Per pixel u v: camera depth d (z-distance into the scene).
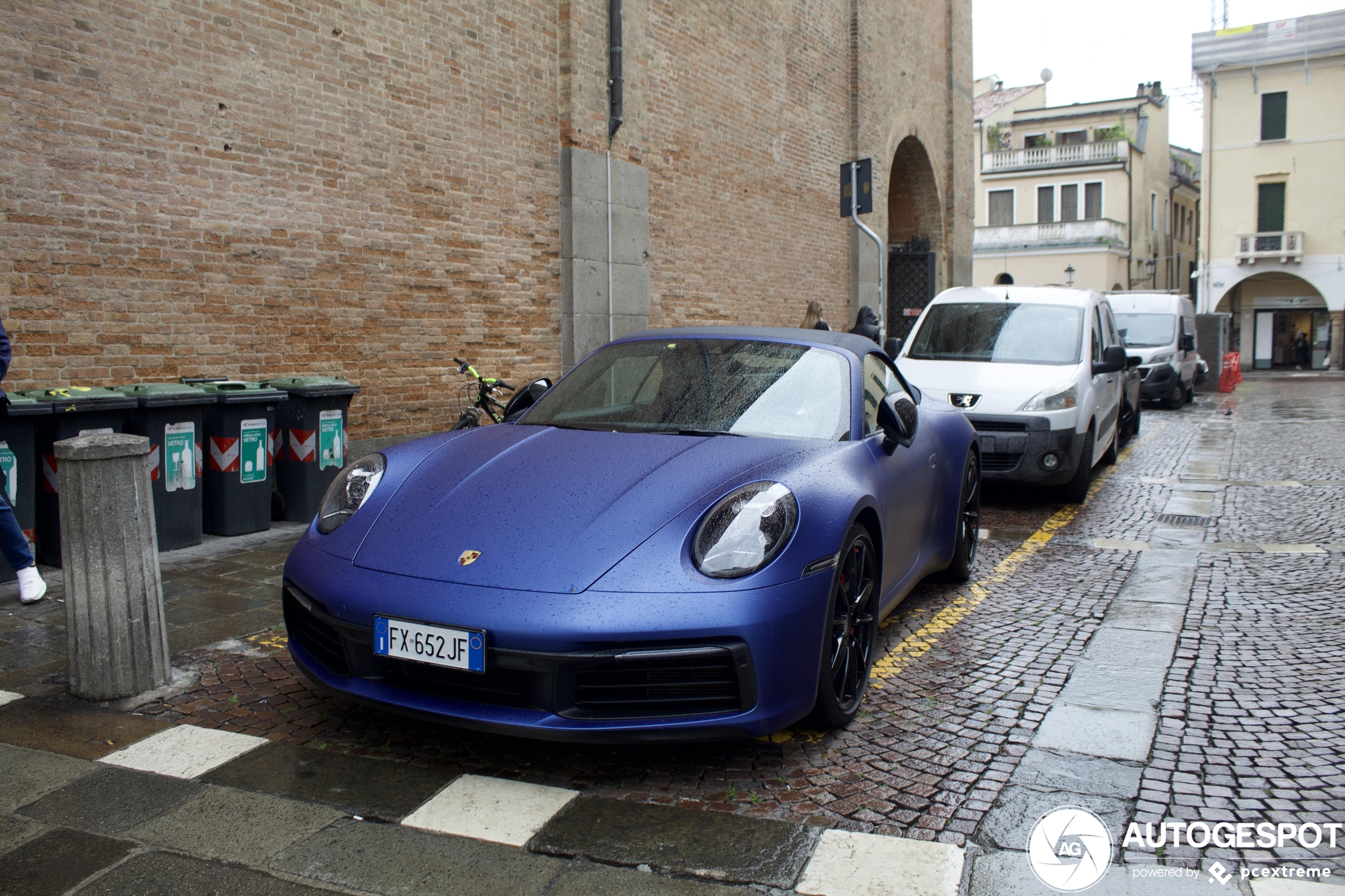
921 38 18.12
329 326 7.17
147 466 3.41
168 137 6.00
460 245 8.30
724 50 12.20
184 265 6.13
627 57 10.16
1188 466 9.65
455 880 2.23
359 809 2.56
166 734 3.03
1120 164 39.09
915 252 18.98
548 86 9.19
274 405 6.07
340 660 2.96
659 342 4.27
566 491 3.04
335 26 7.07
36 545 5.14
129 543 3.33
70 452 3.23
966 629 4.35
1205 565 5.55
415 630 2.68
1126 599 4.85
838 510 3.05
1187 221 49.31
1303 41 33.59
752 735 2.74
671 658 2.60
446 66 8.05
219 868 2.27
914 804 2.64
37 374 5.41
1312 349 36.16
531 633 2.57
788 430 3.60
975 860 2.34
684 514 2.88
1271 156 34.66
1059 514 7.19
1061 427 7.20
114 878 2.23
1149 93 44.50
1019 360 7.95
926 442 4.43
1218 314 21.52
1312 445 10.95
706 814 2.55
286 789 2.67
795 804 2.65
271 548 5.62
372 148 7.43
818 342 4.14
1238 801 2.67
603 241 9.89
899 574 3.95
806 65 14.32
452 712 2.69
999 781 2.79
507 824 2.49
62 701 3.31
